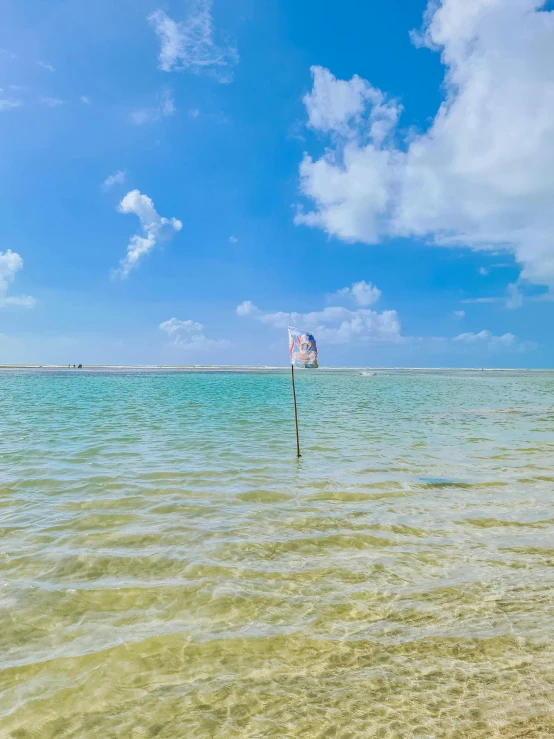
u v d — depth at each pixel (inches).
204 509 380.2
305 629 210.2
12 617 217.5
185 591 245.1
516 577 263.3
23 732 150.1
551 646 197.3
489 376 5137.8
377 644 198.8
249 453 605.6
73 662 185.9
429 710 160.2
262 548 303.1
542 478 484.4
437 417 1062.4
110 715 158.4
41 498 404.8
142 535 323.3
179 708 161.8
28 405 1235.9
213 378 3390.7
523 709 160.6
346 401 1515.7
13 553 290.5
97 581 255.3
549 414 1136.2
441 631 208.5
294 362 604.7
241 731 151.4
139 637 203.3
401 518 362.3
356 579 260.5
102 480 463.5
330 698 166.7
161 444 664.4
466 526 345.7
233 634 205.9
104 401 1385.3
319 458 577.6
